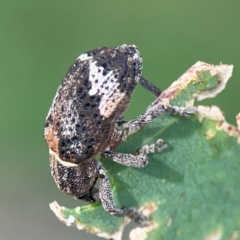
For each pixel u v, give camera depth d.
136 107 0.10
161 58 0.10
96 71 0.07
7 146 0.10
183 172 0.07
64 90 0.07
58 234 0.10
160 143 0.07
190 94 0.07
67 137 0.07
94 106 0.07
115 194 0.07
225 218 0.07
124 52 0.07
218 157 0.07
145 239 0.07
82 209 0.07
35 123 0.10
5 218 0.10
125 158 0.07
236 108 0.10
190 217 0.07
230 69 0.07
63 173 0.08
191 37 0.10
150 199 0.07
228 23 0.10
